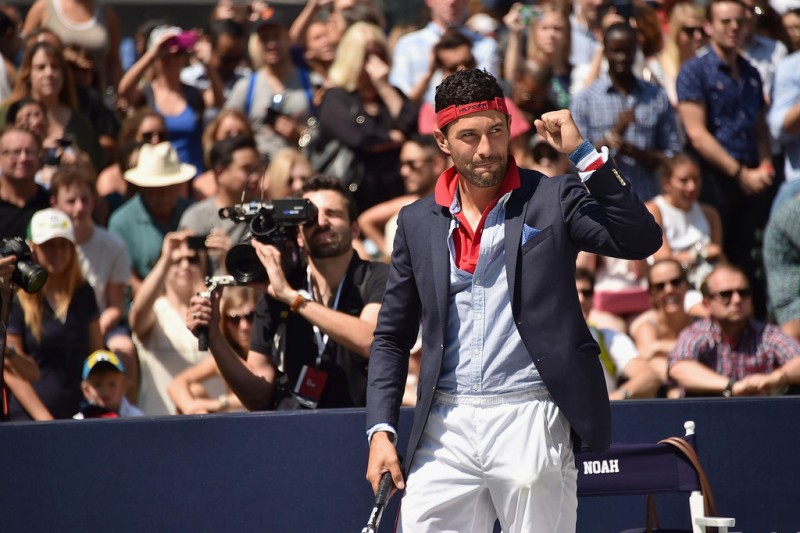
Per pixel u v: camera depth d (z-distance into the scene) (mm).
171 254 21172
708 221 25250
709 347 19234
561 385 12055
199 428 14906
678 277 21859
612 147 25766
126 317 23156
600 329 21172
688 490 14500
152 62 28531
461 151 11953
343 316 15688
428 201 12742
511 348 12242
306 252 16719
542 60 28266
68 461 14711
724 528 13828
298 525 14992
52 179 22531
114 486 14766
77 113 26688
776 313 22703
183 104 28656
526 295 12078
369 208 25703
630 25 27109
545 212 12180
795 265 22531
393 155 25812
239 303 19062
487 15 31625
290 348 16203
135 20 38438
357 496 15016
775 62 28812
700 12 28438
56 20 30062
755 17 29078
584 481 14414
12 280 15328
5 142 22828
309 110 28422
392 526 15133
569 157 11820
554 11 28438
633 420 15398
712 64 26438
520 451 12164
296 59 29812
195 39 28672
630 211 11641
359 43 25922
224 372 15930
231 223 23359
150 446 14828
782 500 15492
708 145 26141
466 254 12391
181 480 14859
